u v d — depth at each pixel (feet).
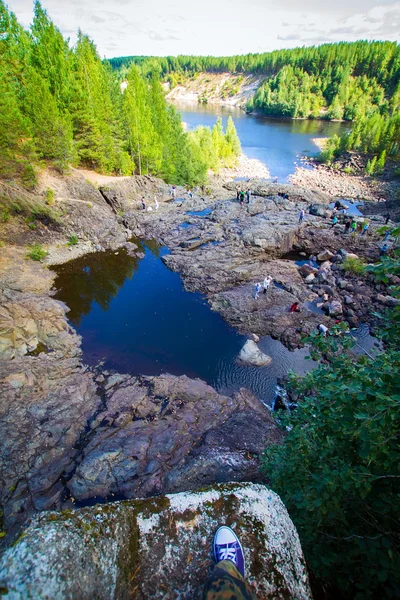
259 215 123.85
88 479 39.14
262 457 22.79
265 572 10.96
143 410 49.70
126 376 57.11
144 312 76.69
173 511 11.79
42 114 107.04
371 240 102.27
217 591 8.98
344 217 124.67
